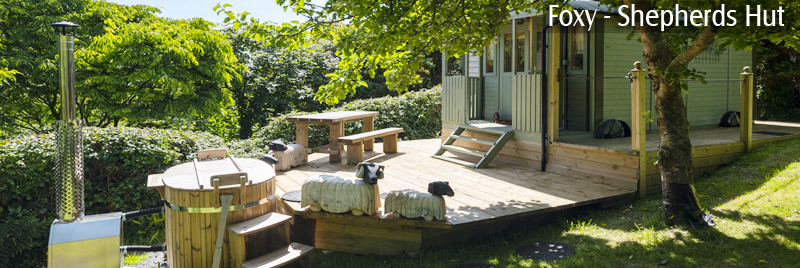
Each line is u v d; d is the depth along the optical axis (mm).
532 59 7797
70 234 4078
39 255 5867
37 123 15219
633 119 6301
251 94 18891
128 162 6875
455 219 4945
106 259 4191
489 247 5020
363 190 4910
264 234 5004
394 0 5062
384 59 5891
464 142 9375
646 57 5035
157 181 5242
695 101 9734
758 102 13961
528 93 7871
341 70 5770
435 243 5105
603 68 7973
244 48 20281
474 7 5641
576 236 5117
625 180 6391
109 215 4434
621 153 6453
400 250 5043
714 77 10023
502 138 8117
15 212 6004
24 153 6215
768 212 5152
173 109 13742
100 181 6848
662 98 5020
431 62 21828
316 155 9445
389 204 4918
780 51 13172
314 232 5500
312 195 5090
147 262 5719
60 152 4121
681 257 4301
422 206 4809
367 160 8844
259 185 4957
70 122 4109
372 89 21391
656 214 5516
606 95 8102
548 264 4418
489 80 9594
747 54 10641
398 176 7316
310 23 5156
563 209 5824
